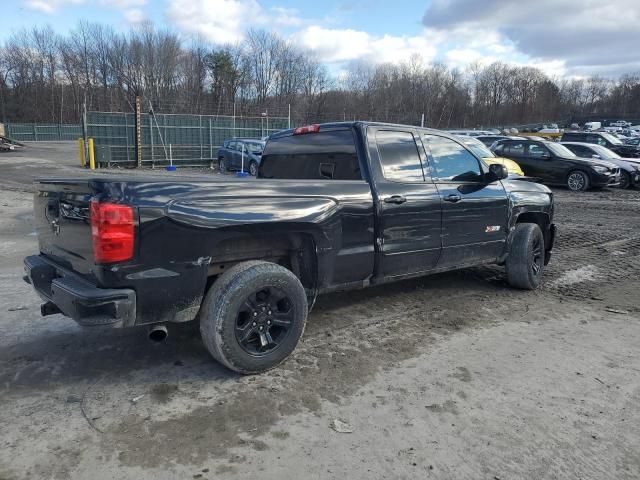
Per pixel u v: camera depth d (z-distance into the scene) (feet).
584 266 23.84
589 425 10.11
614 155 61.98
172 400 10.85
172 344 13.76
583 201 47.98
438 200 15.61
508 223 18.60
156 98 197.77
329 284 13.44
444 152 16.58
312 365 12.62
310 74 207.62
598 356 13.43
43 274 12.01
